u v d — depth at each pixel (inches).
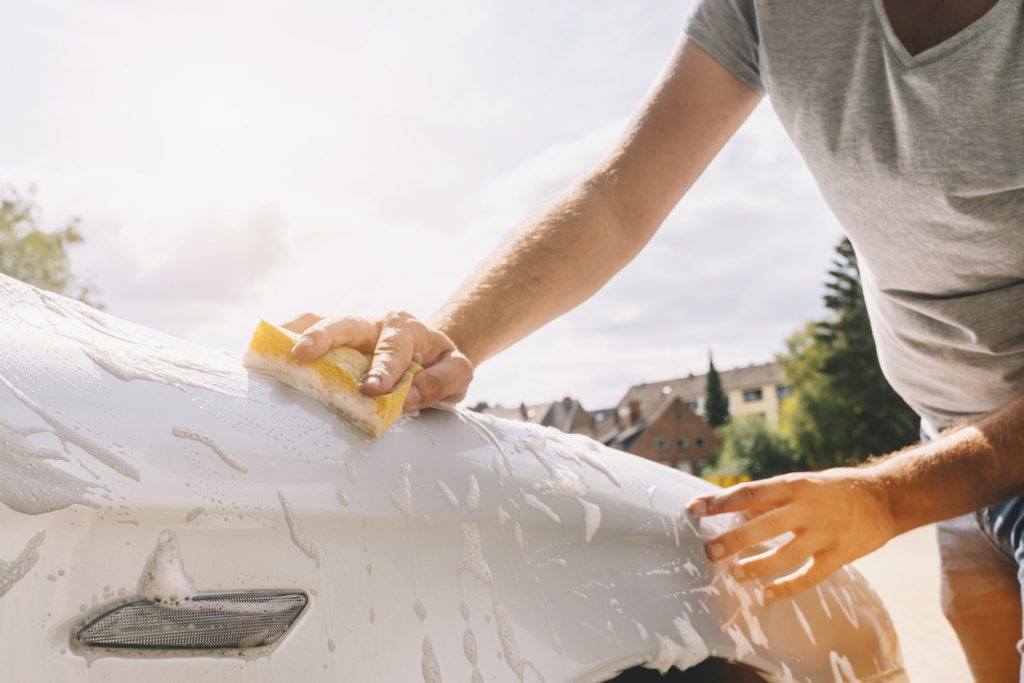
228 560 26.1
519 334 59.3
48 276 1341.0
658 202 66.7
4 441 23.4
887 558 267.6
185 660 24.5
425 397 38.9
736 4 65.7
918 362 68.2
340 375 34.5
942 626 143.7
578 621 36.1
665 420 2674.7
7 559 22.0
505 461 39.3
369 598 29.2
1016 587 69.9
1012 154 53.9
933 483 51.2
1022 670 50.8
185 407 28.9
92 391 27.0
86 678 22.5
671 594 41.8
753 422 2204.7
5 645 21.3
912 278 63.2
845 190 62.1
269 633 26.3
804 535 48.3
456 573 32.5
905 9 55.1
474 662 31.1
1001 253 57.7
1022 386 62.2
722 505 47.5
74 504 23.6
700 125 67.7
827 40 59.0
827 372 1824.6
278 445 30.0
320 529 28.8
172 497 25.7
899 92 55.8
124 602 23.7
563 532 38.4
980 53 52.5
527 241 62.0
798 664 46.4
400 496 32.4
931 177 56.6
